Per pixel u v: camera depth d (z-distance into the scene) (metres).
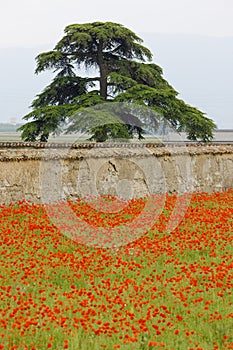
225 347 10.06
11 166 23.45
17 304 11.56
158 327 10.66
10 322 10.52
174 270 14.75
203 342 10.27
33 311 11.10
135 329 10.21
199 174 31.91
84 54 48.06
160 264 15.46
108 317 11.13
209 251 16.77
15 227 18.50
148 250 16.52
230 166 33.97
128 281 13.22
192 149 31.56
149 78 49.00
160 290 12.98
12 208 21.88
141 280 13.73
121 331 10.30
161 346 9.81
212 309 11.89
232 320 11.23
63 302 11.82
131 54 48.91
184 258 16.20
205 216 21.94
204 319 11.44
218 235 18.55
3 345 9.44
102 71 47.94
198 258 16.16
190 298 12.48
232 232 19.45
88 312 11.02
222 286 13.27
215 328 10.90
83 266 14.34
